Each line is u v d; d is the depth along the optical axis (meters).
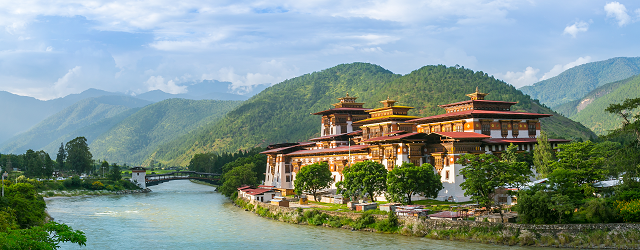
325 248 106.12
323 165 171.25
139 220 155.25
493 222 105.19
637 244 91.00
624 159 105.81
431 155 149.38
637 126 106.19
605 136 111.12
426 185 132.00
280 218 147.50
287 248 107.81
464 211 117.12
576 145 117.12
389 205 127.00
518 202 105.00
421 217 114.94
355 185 145.75
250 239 118.88
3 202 118.50
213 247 111.50
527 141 155.25
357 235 117.38
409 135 150.00
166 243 116.81
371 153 166.88
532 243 98.75
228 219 153.88
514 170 112.69
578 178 112.12
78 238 69.25
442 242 105.81
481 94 174.25
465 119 159.12
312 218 137.12
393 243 106.88
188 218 158.25
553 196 102.06
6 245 58.12
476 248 99.31
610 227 94.69
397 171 133.00
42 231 66.44
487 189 114.06
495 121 159.62
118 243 117.44
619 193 101.94
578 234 96.19
